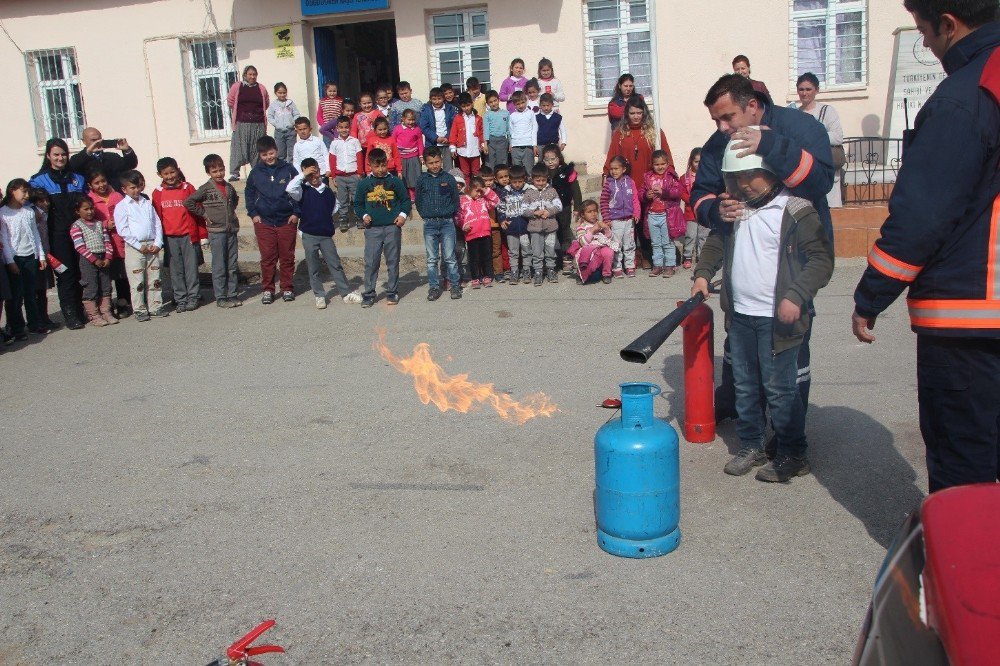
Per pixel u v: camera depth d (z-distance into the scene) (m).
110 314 10.03
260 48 15.07
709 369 5.29
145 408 6.88
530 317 8.75
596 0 13.79
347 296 10.09
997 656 1.77
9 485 5.46
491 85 14.32
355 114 13.28
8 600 4.06
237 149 13.87
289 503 4.90
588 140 14.05
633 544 4.02
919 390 3.52
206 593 4.00
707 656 3.28
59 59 16.09
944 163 3.17
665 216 9.94
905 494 4.52
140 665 3.49
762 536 4.17
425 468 5.26
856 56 13.05
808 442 5.30
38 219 9.62
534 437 5.64
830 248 4.42
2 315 11.18
